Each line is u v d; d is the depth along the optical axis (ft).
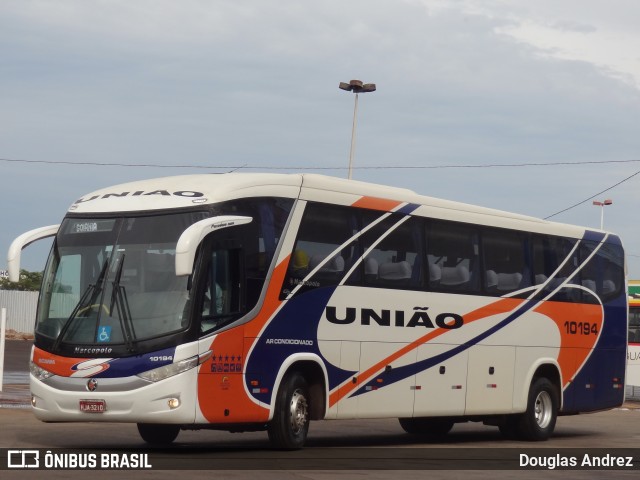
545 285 69.67
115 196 50.90
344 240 55.16
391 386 57.47
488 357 64.44
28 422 64.64
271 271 51.01
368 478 42.37
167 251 48.16
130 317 47.57
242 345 49.32
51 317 49.32
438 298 60.85
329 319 53.88
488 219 65.62
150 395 46.52
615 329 76.07
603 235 76.13
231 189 49.88
